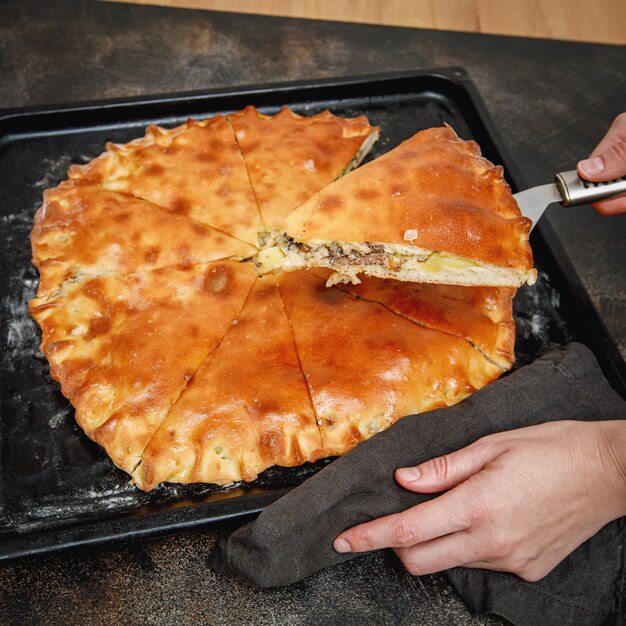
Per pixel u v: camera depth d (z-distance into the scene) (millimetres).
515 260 760
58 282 783
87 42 993
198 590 703
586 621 682
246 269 794
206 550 717
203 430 720
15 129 889
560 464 657
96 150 894
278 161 835
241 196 817
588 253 902
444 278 777
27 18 1004
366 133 886
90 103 891
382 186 772
